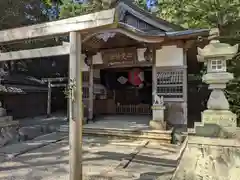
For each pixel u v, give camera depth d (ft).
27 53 10.32
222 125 8.53
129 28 19.45
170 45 22.62
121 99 42.01
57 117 37.19
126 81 36.96
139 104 38.27
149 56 23.61
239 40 22.41
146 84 37.55
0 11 28.91
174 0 31.81
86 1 32.48
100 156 14.30
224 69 8.93
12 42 10.80
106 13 8.10
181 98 22.16
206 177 8.48
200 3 24.99
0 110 18.48
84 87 27.22
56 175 10.99
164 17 33.01
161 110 20.11
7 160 13.51
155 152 15.26
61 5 36.58
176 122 22.11
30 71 46.93
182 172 8.80
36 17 37.35
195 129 8.99
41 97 43.24
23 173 11.28
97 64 26.84
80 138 8.80
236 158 8.14
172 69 22.58
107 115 33.78
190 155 8.96
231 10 23.44
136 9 25.00
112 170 11.71
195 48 23.61
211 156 8.54
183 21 28.48
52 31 9.23
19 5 32.01
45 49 9.76
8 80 35.81
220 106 8.79
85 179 10.41
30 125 26.99
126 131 19.97
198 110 34.71
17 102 37.24
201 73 32.09
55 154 14.83
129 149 16.08
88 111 26.66
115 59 25.71
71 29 8.82
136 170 11.73
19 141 19.27
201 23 25.72
